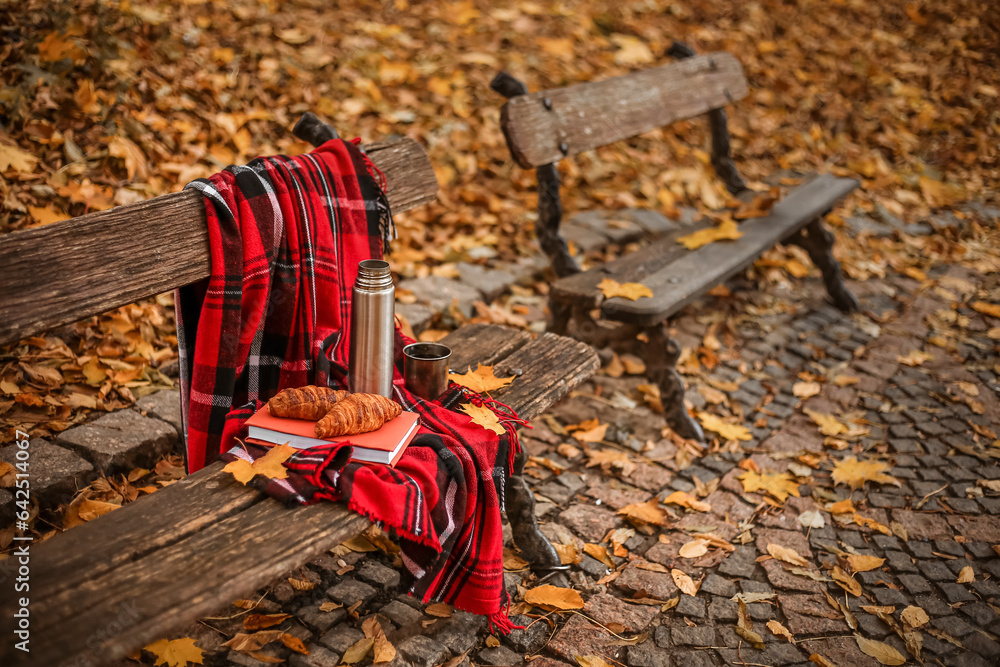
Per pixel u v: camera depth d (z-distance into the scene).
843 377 3.43
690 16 6.95
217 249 1.84
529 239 4.18
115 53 3.66
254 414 1.77
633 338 2.91
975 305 4.09
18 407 2.39
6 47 3.36
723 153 4.37
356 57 4.84
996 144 6.17
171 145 3.56
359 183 2.21
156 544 1.39
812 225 3.99
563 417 3.06
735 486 2.71
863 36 7.41
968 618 2.16
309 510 1.54
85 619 1.21
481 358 2.33
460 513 1.79
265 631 1.92
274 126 4.12
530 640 2.00
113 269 1.66
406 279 3.63
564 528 2.44
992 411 3.22
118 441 2.30
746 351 3.63
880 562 2.34
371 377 1.88
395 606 2.07
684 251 3.29
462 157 4.46
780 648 2.04
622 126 3.52
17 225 2.84
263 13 4.89
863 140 6.05
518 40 5.82
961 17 7.94
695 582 2.26
